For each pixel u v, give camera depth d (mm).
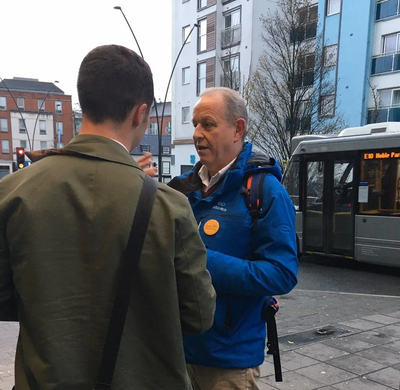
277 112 16938
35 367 1004
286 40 16484
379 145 7566
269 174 1771
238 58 25062
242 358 1662
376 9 20875
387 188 7480
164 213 1096
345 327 4582
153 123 72188
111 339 1029
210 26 26609
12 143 64500
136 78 1174
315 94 16859
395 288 6887
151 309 1074
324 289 6871
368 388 3152
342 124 18359
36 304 1005
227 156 1850
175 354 1103
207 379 1696
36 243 1006
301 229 8875
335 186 8281
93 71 1146
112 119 1161
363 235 7789
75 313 1028
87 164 1094
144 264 1056
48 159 1110
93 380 1031
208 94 1858
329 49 22469
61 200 1041
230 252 1708
